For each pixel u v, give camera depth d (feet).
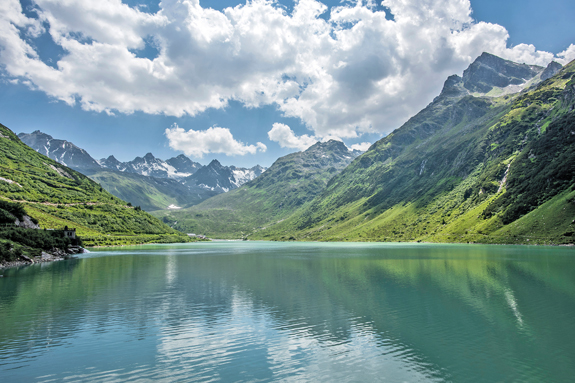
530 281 257.96
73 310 179.42
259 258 509.76
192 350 122.93
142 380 99.04
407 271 325.83
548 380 97.96
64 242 530.27
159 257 524.11
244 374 102.78
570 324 148.97
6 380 98.68
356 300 200.23
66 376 101.76
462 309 176.45
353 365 109.19
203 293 225.35
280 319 161.48
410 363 110.52
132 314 171.42
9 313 172.96
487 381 97.81
